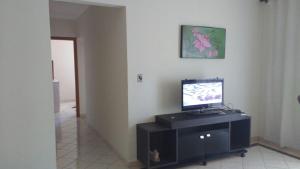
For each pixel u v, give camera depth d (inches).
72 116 251.1
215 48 145.3
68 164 129.1
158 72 130.9
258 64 164.9
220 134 130.1
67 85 349.1
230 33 151.9
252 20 159.2
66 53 343.3
